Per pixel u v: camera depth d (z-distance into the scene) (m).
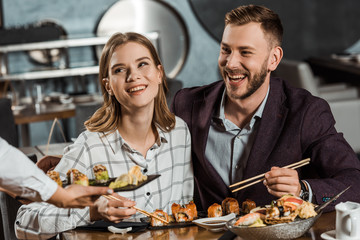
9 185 1.51
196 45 6.11
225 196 2.01
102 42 5.47
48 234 1.74
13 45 5.21
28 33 5.30
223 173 2.03
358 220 1.49
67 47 5.52
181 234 1.66
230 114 2.02
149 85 1.81
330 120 1.97
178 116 2.13
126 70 1.80
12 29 5.26
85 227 1.74
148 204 1.91
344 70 5.34
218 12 6.07
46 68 5.31
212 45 6.13
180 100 2.17
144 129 1.89
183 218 1.76
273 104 1.96
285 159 1.92
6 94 4.68
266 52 1.89
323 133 1.94
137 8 5.94
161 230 1.70
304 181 1.78
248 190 1.94
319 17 6.34
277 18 1.92
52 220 1.71
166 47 6.06
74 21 5.85
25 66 5.63
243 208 1.79
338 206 1.53
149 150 1.93
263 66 1.90
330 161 1.91
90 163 1.88
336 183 1.80
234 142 2.00
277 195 1.70
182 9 6.03
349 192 1.79
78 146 1.87
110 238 1.65
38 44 5.29
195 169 2.09
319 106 1.96
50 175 1.62
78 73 5.23
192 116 2.09
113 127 1.90
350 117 4.57
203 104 2.08
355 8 6.39
